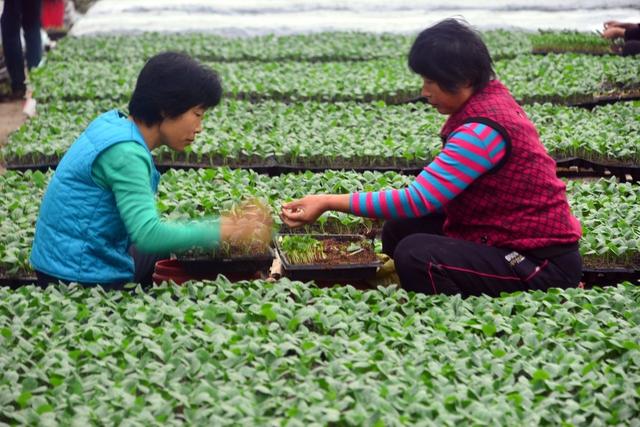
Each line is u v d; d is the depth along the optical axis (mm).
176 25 16500
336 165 9242
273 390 4363
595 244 6762
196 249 6316
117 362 4719
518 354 4797
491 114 5680
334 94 11812
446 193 5715
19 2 14039
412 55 5758
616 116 10539
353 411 4125
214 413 4148
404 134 9938
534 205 5809
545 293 5770
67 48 14555
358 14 17344
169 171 8398
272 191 7809
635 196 7848
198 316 5188
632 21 16766
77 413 4152
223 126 10180
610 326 5160
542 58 13680
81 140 5641
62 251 5570
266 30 16406
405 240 6070
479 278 5879
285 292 5570
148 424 4066
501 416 4141
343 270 6375
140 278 6418
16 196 7750
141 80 5477
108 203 5551
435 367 4598
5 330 4898
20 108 14133
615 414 4254
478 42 5688
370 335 5082
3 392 4285
